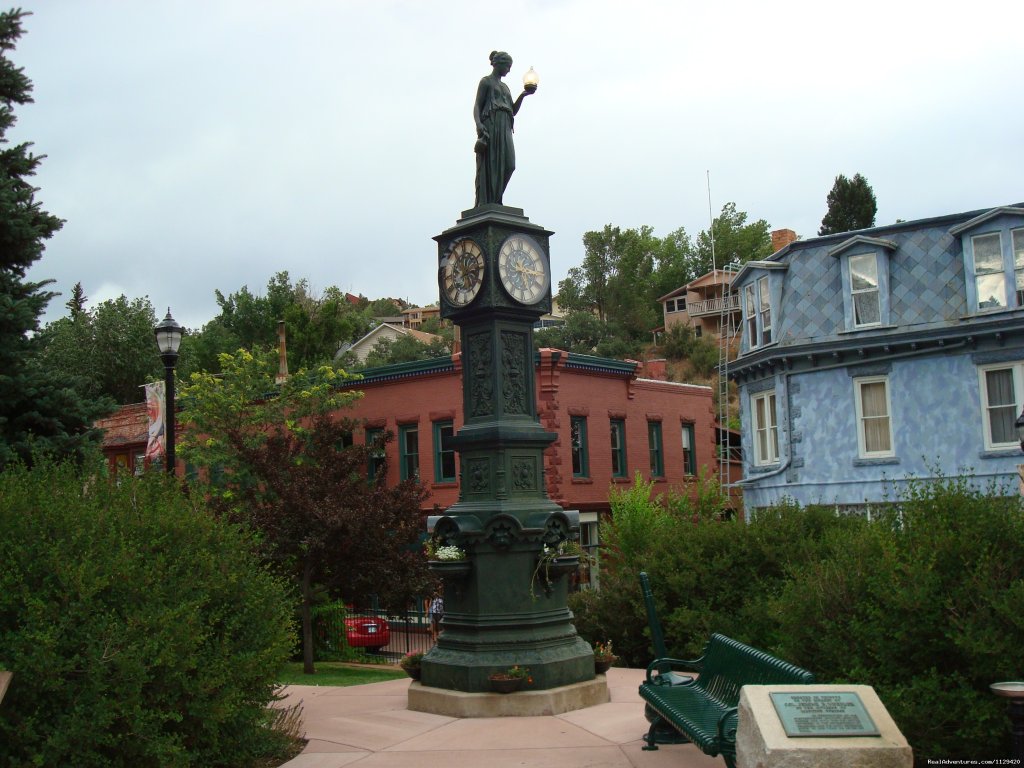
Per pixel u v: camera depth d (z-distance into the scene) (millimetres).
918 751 7758
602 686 11125
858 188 50094
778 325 27047
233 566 8953
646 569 15523
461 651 10961
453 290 11734
